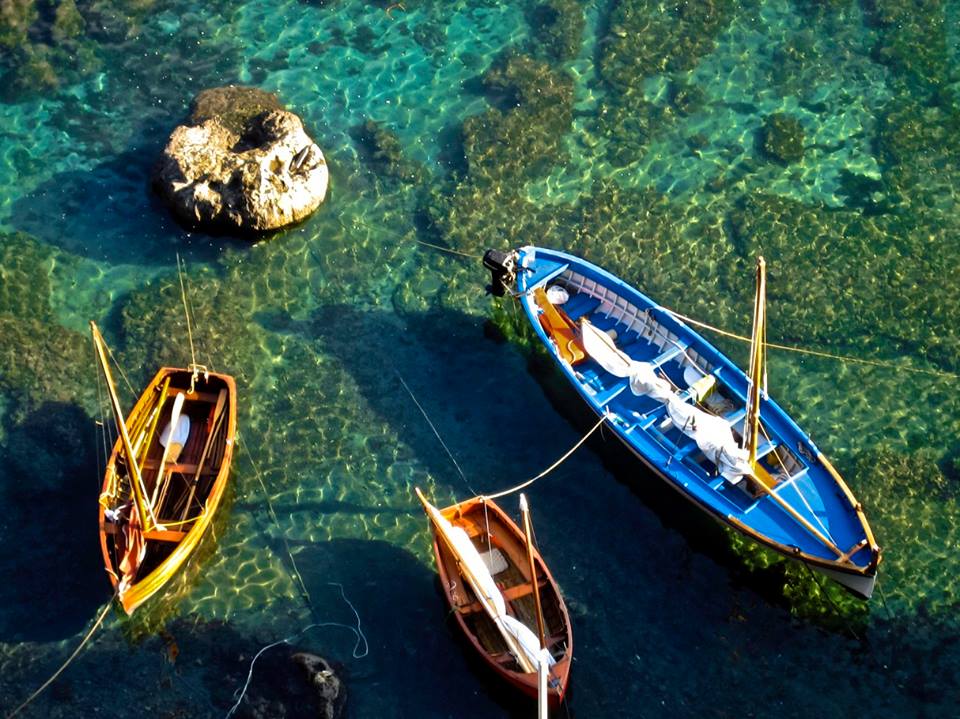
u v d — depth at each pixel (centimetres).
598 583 2245
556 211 2803
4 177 2838
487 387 2523
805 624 2194
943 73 3120
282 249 2717
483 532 2223
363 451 2422
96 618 2181
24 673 2116
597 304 2575
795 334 2598
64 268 2669
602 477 2388
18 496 2331
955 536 2295
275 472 2384
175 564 2145
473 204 2798
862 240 2772
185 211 2691
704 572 2259
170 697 2084
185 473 2295
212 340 2548
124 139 2916
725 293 2666
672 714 2092
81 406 2450
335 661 2131
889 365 2556
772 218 2800
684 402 2330
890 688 2117
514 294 2508
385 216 2788
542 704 1845
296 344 2570
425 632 2173
